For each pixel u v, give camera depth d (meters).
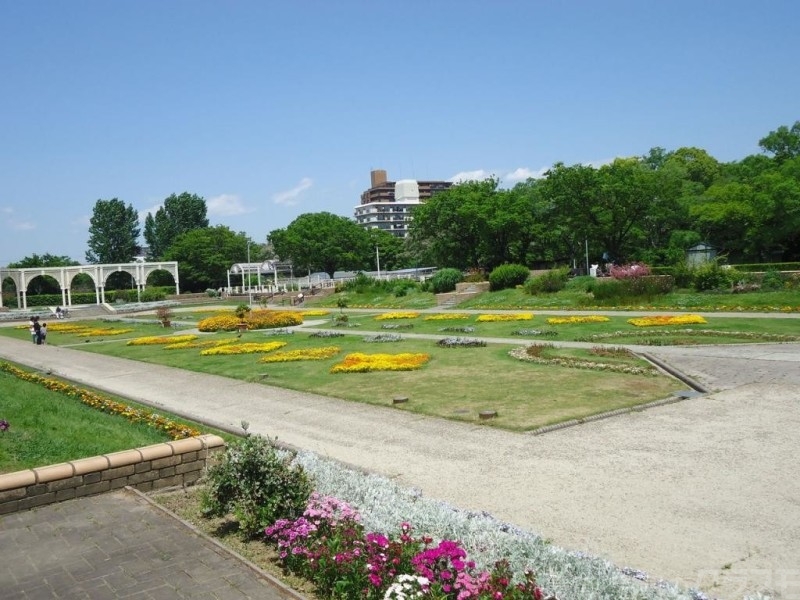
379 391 16.31
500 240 61.91
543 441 11.14
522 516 7.90
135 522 7.41
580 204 53.28
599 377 16.59
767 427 11.23
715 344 21.27
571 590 5.60
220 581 5.95
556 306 38.12
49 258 99.25
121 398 17.30
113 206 105.62
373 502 7.83
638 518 7.64
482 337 27.08
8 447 9.76
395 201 181.75
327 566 5.80
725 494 8.25
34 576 6.12
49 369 24.00
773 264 40.53
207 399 16.86
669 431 11.33
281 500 7.09
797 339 21.38
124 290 86.19
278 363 22.33
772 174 52.66
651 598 5.43
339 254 94.75
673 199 54.47
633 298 35.91
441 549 5.55
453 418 13.08
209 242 96.38
